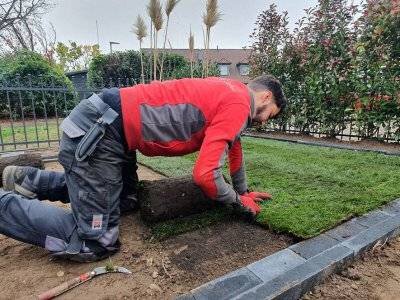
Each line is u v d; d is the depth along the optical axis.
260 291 1.30
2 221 1.55
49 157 4.34
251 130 7.31
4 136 7.29
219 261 1.62
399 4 4.30
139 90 1.67
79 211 1.58
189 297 1.28
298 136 6.32
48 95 11.09
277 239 1.83
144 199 2.02
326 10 5.55
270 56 6.89
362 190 2.50
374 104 4.95
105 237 1.63
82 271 1.55
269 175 3.05
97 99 1.64
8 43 18.80
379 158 3.78
